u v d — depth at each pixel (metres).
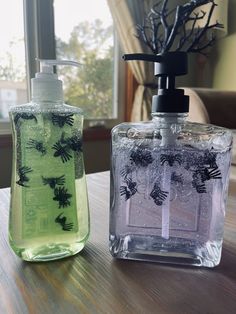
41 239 0.25
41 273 0.23
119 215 0.26
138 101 1.26
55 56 1.10
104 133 1.28
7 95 1.04
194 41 0.26
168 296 0.20
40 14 1.03
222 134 0.25
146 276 0.23
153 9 0.29
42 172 0.24
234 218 0.35
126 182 0.26
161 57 0.24
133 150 0.25
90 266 0.24
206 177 0.24
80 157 0.26
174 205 0.25
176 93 0.25
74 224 0.26
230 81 1.46
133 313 0.19
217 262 0.24
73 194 0.26
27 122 0.24
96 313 0.19
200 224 0.25
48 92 0.25
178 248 0.25
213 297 0.20
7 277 0.22
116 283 0.22
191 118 0.95
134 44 1.13
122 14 1.13
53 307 0.19
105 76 1.29
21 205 0.24
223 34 1.35
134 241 0.25
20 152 0.24
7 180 1.04
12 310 0.19
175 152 0.25
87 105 1.26
